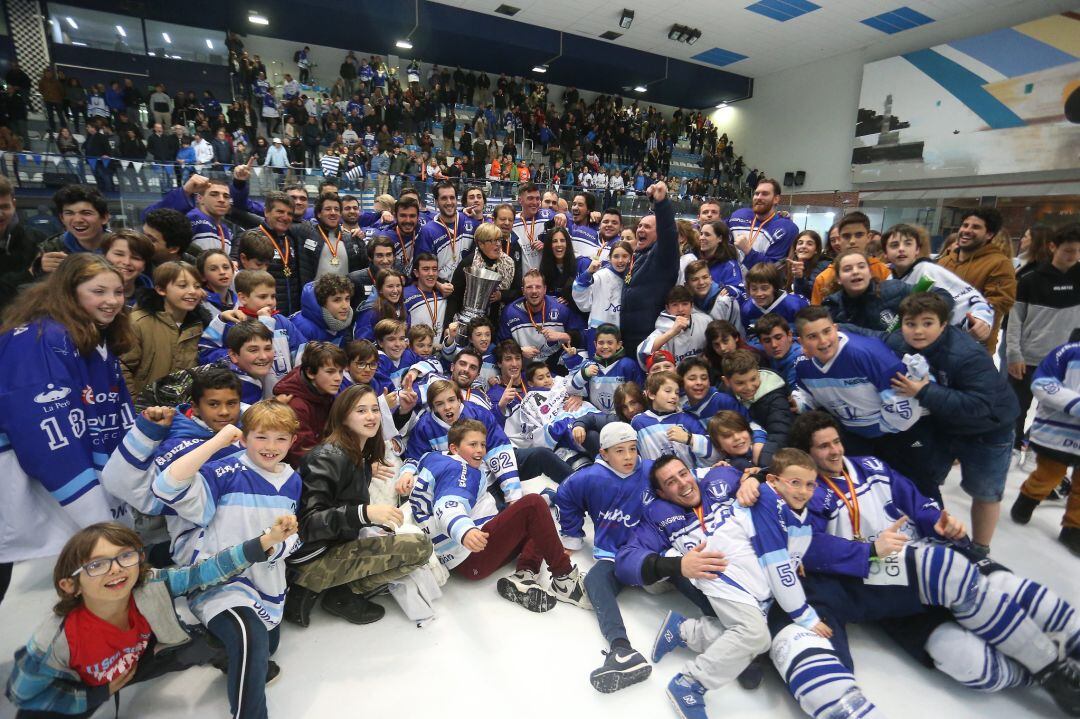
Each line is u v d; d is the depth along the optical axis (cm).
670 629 206
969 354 240
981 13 1241
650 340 377
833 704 168
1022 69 1162
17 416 176
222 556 167
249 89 1234
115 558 147
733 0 1247
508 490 292
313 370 272
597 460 267
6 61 1215
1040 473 293
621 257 428
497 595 244
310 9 1250
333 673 197
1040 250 372
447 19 1339
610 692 192
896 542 196
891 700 190
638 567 223
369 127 1291
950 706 188
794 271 466
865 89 1471
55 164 636
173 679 192
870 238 437
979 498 262
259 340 266
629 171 1625
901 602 203
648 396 322
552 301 465
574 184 1433
